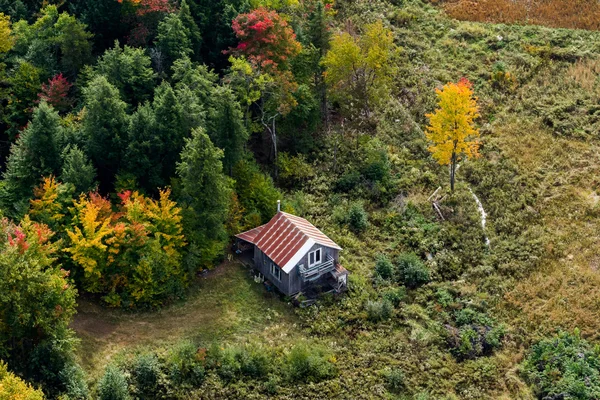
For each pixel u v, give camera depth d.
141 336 46.41
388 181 61.06
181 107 53.41
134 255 48.34
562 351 47.47
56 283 41.91
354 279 52.28
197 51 64.44
